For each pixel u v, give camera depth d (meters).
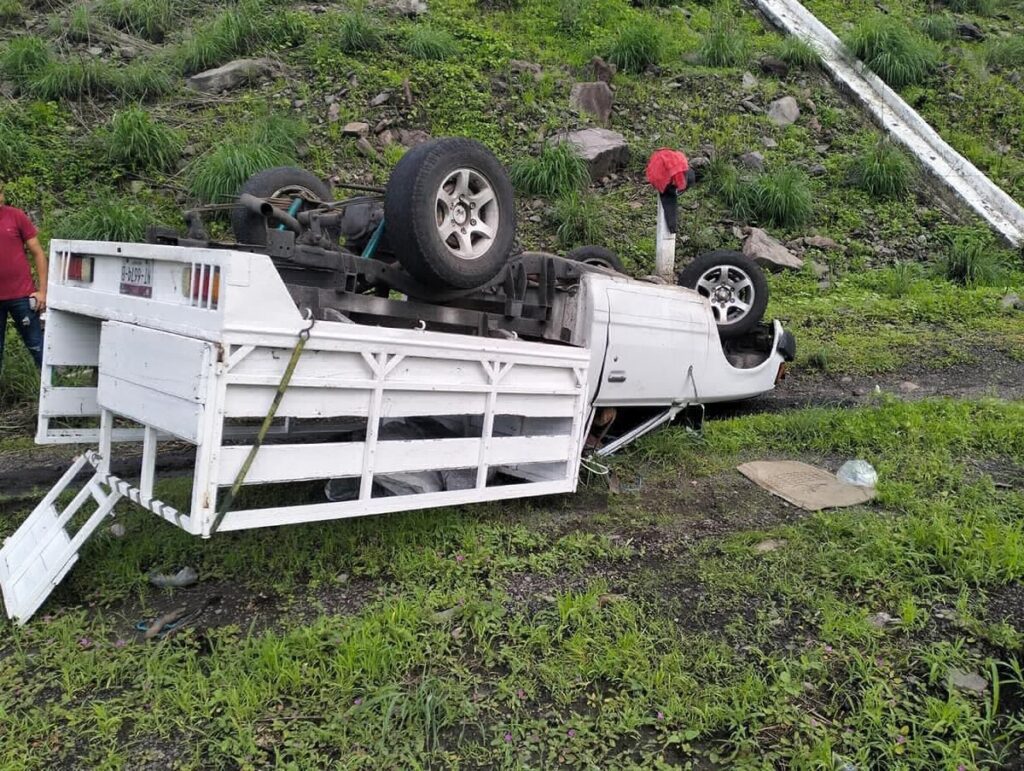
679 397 6.27
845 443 6.19
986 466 5.65
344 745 2.98
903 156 13.70
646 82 14.82
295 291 4.15
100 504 4.04
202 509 3.42
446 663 3.45
